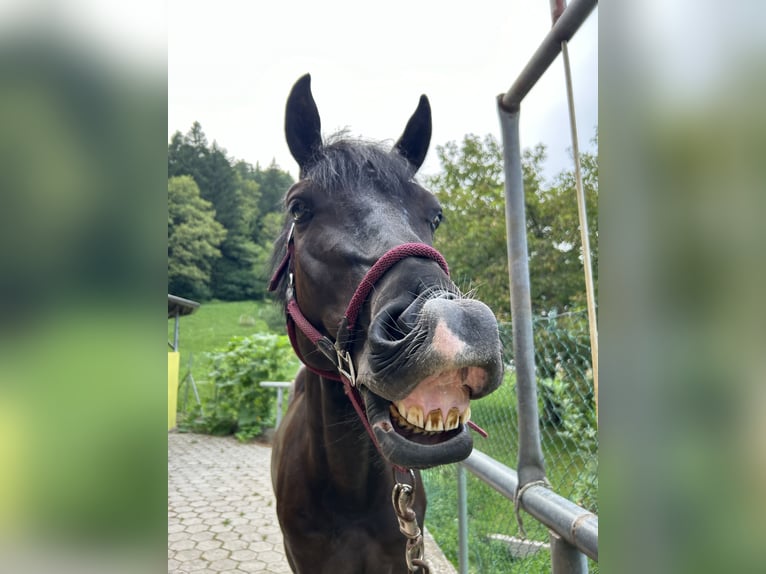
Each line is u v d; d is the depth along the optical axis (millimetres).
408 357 922
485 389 947
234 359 8648
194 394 10461
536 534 2574
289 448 1783
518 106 1543
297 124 1532
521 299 1491
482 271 9570
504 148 1560
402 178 1401
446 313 913
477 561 2861
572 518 1134
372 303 1147
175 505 4785
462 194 10875
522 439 1447
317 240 1348
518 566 2434
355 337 1206
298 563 1698
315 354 1454
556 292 8633
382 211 1305
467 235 9727
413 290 1075
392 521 1626
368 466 1548
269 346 8594
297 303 1539
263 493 5184
